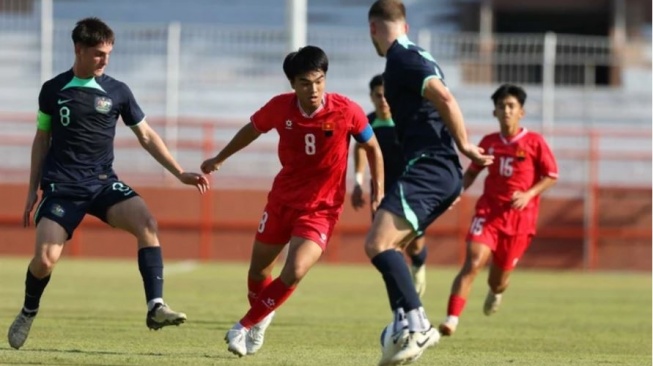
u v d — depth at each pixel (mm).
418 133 25219
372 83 39375
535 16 99938
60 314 40000
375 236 24531
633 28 94438
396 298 24172
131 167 78125
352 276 64812
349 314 42844
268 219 27250
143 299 46906
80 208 27797
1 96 82188
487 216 36688
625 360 30453
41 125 28078
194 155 78438
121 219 27938
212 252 76312
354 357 29375
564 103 81875
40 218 27625
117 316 39719
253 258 27984
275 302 26375
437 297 52656
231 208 76375
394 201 24766
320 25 94000
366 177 75375
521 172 36875
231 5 95312
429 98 24562
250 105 83125
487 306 38719
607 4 96125
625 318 44312
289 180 26844
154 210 76312
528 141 37031
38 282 27656
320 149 26344
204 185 28750
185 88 82875
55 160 27922
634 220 76438
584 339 36156
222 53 85062
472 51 80750
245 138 27328
